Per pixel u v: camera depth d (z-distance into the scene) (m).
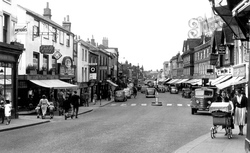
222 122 13.41
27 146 11.61
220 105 13.53
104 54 62.28
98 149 11.09
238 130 16.41
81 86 42.38
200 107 27.56
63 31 37.28
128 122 20.67
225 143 12.24
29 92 27.78
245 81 30.06
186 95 58.94
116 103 46.47
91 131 16.00
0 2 21.34
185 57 84.69
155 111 31.42
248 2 10.00
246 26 12.23
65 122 20.97
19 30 23.77
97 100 52.94
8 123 18.45
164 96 66.75
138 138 13.77
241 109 14.29
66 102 23.56
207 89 28.50
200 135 15.03
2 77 21.31
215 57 46.81
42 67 30.67
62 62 35.84
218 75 45.03
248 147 8.97
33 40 28.72
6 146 11.61
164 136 14.50
